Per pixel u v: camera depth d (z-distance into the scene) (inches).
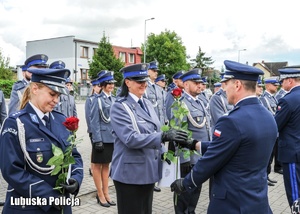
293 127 155.6
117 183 118.6
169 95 230.1
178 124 122.9
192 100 169.3
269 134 90.4
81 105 983.6
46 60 179.6
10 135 82.1
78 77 1764.3
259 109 92.5
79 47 1772.9
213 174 93.8
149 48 1977.1
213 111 213.0
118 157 119.2
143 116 119.0
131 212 117.5
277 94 332.8
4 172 81.1
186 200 152.9
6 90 1069.1
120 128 113.7
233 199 88.8
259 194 90.0
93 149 183.6
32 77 86.9
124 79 121.3
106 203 183.3
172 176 118.0
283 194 216.5
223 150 87.5
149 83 241.9
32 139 84.3
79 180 92.4
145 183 115.1
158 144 108.8
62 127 93.6
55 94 87.3
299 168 154.6
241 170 88.7
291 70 165.3
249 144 86.4
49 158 85.6
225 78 96.3
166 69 1899.6
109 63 1469.0
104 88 194.2
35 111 87.6
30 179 81.7
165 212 177.9
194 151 111.0
